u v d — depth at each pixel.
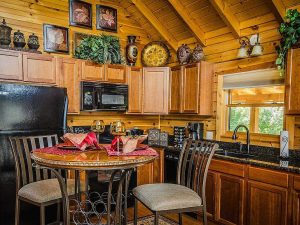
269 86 3.13
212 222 3.02
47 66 3.29
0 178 2.49
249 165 2.62
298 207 2.23
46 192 2.00
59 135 2.91
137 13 4.43
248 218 2.62
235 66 3.51
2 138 2.52
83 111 3.66
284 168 2.32
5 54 2.99
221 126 3.70
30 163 2.28
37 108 2.75
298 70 2.51
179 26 4.12
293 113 2.56
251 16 3.27
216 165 2.95
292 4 2.81
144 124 4.70
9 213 2.55
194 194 1.98
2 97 2.53
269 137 3.12
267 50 3.13
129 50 4.17
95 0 4.16
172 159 3.53
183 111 3.89
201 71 3.67
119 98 3.91
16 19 3.48
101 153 1.86
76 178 2.26
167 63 4.35
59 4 3.82
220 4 3.21
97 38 3.75
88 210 3.16
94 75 3.69
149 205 1.85
